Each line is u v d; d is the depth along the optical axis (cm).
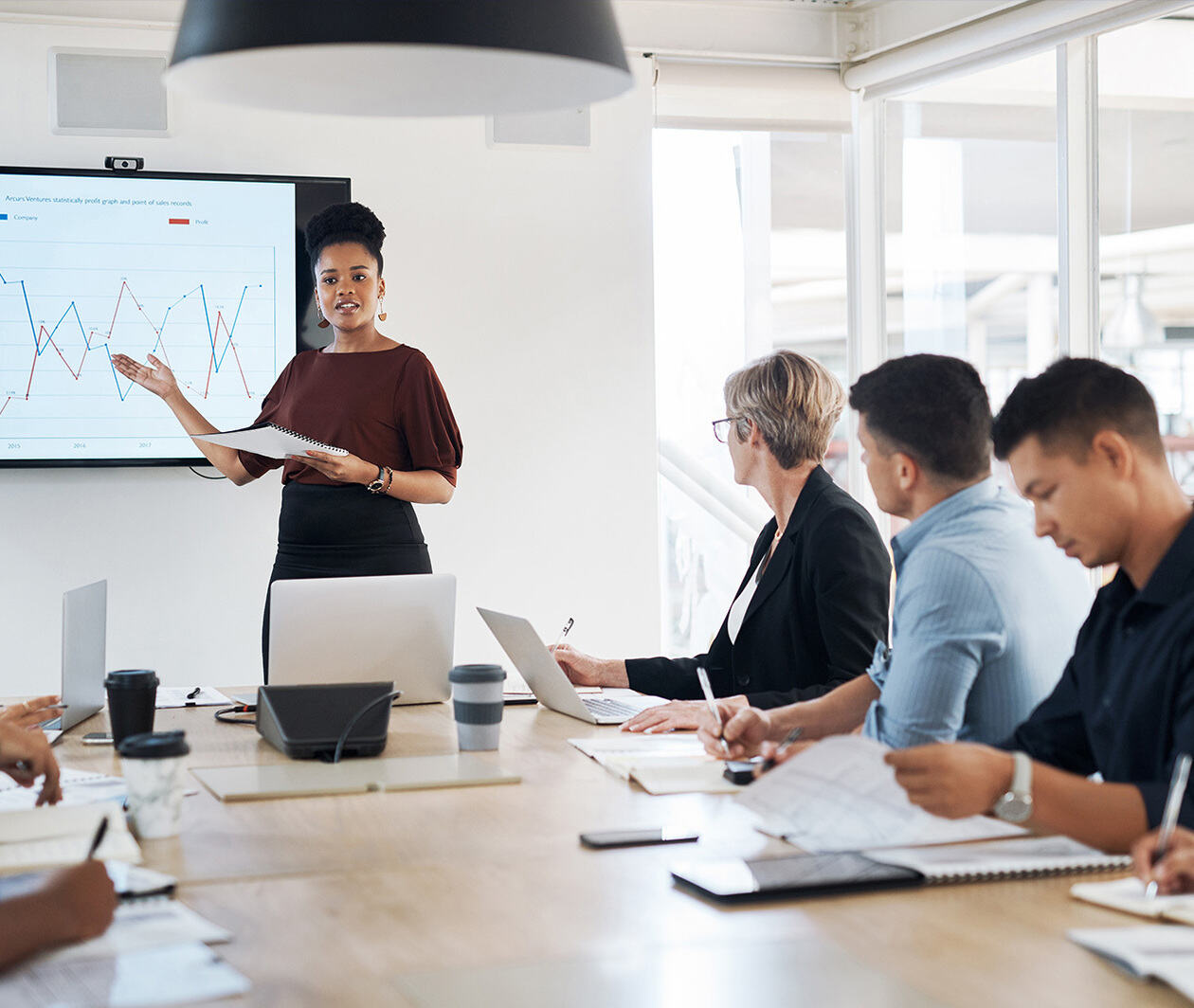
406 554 343
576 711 243
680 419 512
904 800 144
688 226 510
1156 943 112
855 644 234
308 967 111
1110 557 158
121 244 419
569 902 130
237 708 252
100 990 104
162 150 428
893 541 202
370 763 202
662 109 495
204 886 136
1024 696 188
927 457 195
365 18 165
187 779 191
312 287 434
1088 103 429
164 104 427
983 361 473
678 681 272
